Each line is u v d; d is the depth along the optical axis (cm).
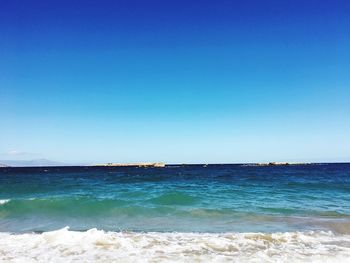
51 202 1859
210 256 852
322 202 1958
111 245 981
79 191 2780
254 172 7419
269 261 805
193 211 1642
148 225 1365
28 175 6544
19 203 1838
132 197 2238
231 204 1886
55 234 1088
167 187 3133
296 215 1537
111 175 6356
